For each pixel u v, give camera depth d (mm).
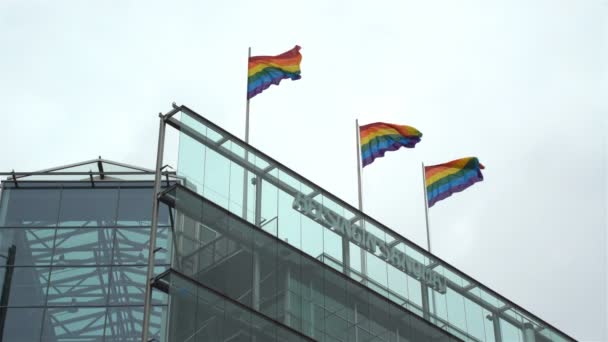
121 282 50688
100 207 53344
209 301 29406
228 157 32750
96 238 52219
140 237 52062
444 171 51438
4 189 53938
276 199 33344
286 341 30750
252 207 32469
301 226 33594
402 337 34312
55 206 53406
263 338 30203
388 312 34469
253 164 33375
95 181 54250
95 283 50688
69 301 50156
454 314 36688
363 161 50438
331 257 33875
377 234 36094
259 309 30625
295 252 32781
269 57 50062
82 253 51750
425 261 37188
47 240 52156
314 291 32531
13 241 52062
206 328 28922
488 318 37906
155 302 49594
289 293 31750
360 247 35188
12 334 49094
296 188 34281
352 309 33375
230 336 29359
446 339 35719
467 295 37781
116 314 49688
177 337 28172
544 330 39781
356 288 33969
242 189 32500
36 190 54000
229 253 30812
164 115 32375
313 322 31891
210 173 31891
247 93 48875
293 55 50344
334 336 32281
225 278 30266
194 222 30406
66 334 49219
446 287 37188
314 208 34469
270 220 32719
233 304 30000
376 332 33594
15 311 49812
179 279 29062
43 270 51156
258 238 31969
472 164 51500
